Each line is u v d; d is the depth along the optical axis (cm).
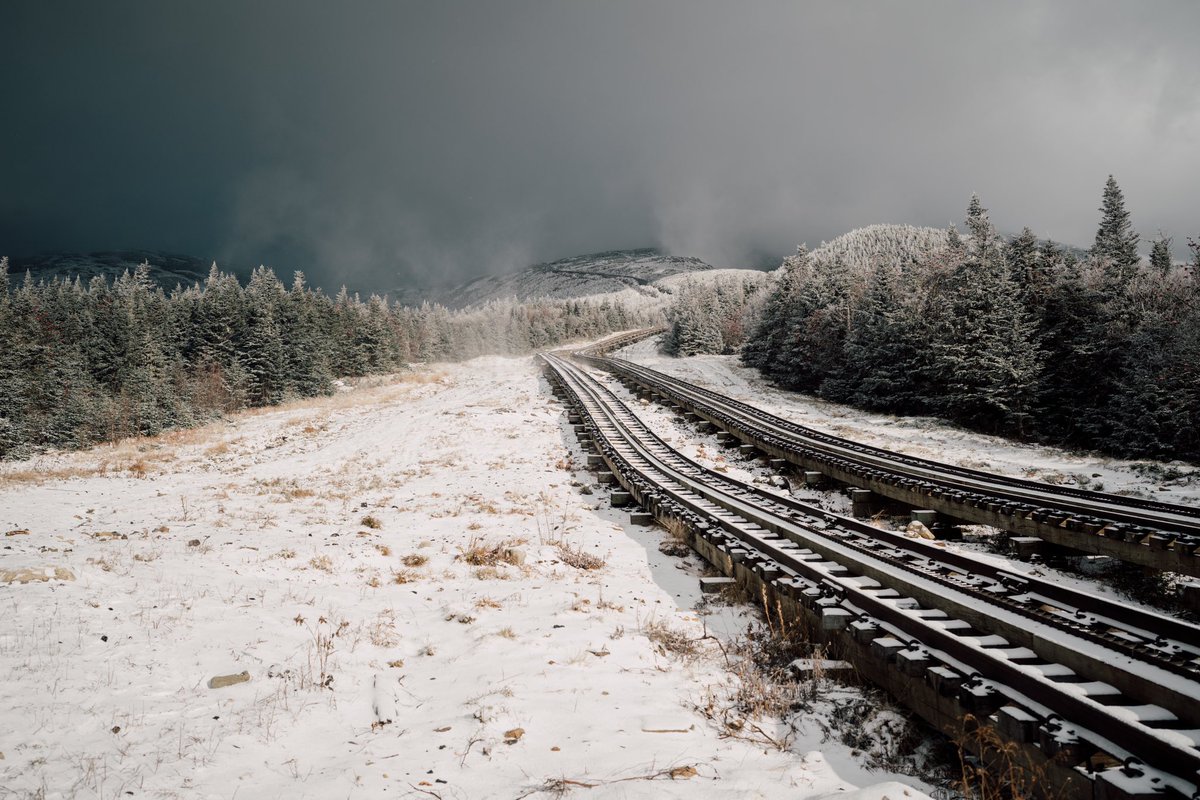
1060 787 396
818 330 5053
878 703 568
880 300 4369
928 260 4478
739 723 525
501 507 1580
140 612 679
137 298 7075
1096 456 2542
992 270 3572
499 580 977
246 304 6419
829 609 664
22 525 1281
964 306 3588
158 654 588
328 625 719
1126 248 5150
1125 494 1662
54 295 7181
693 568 1096
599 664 646
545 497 1714
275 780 418
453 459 2375
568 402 3772
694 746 479
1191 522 989
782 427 2633
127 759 424
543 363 6869
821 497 1786
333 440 3244
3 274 5947
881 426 3456
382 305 9425
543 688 580
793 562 848
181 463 2748
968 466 2198
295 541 1124
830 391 4678
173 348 6156
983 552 1238
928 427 3403
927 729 532
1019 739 421
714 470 1955
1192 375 2527
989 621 587
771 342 6138
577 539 1291
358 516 1456
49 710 471
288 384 5947
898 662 543
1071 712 427
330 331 7694
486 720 508
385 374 7962
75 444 3766
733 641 746
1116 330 3028
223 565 908
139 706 498
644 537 1330
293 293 7656
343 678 593
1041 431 3366
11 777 387
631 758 454
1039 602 673
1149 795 339
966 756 481
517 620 782
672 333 10062
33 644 571
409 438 2895
